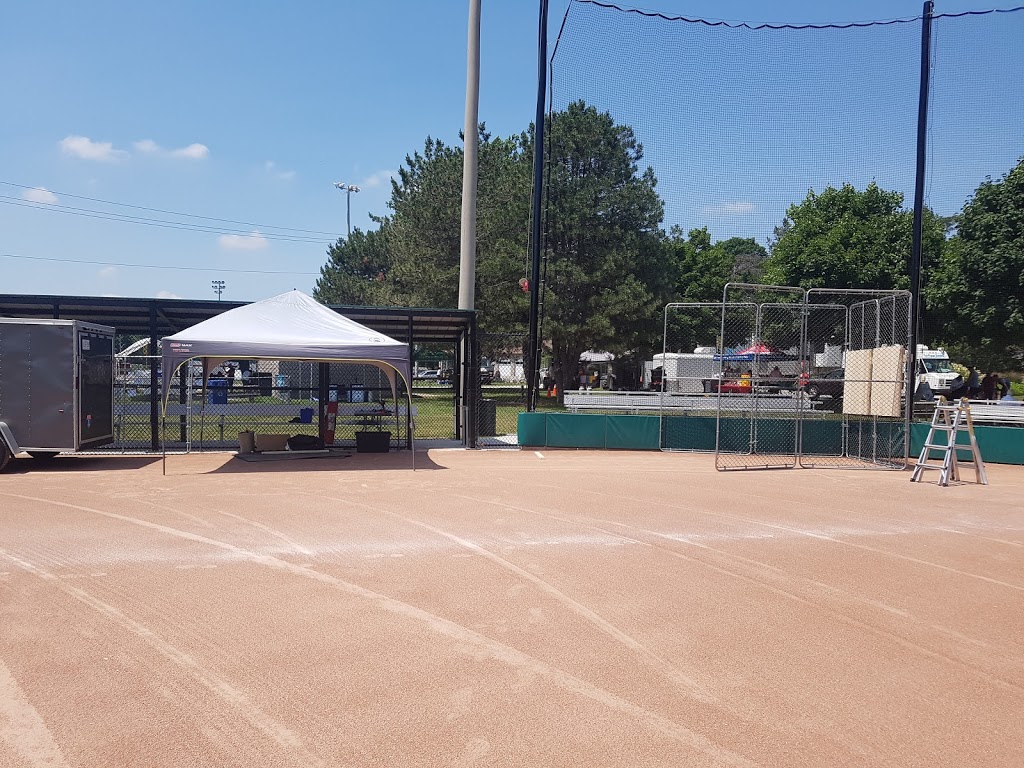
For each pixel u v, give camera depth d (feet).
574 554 24.25
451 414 92.22
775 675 14.93
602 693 13.97
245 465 46.91
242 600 19.17
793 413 56.03
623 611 18.67
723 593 20.30
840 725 12.86
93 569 21.99
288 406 71.10
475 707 13.33
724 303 47.37
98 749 11.84
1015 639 17.13
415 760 11.55
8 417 43.93
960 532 28.50
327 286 167.32
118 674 14.64
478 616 18.15
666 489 37.93
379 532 27.20
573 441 56.80
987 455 51.83
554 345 99.66
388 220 150.82
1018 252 77.56
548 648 16.15
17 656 15.49
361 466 46.50
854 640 16.93
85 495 35.09
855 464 50.08
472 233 63.93
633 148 94.99
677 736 12.37
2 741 12.09
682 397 57.67
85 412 45.85
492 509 31.86
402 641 16.44
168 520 29.14
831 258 99.50
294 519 29.45
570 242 94.94
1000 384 81.51
